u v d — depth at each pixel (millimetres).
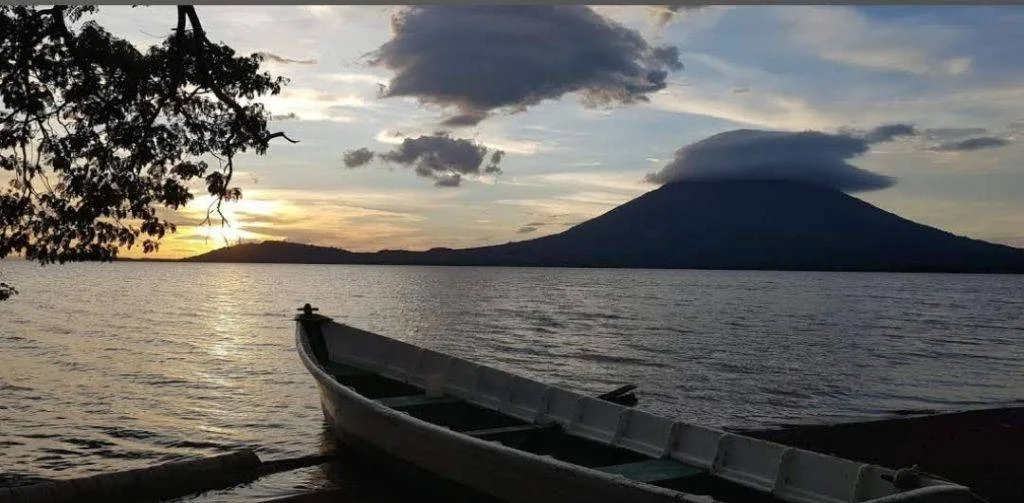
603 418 8141
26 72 7152
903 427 11875
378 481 8766
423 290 85312
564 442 8242
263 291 78625
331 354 12273
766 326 37906
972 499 5340
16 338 27328
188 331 31688
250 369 20125
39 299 55094
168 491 8062
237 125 8094
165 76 7777
